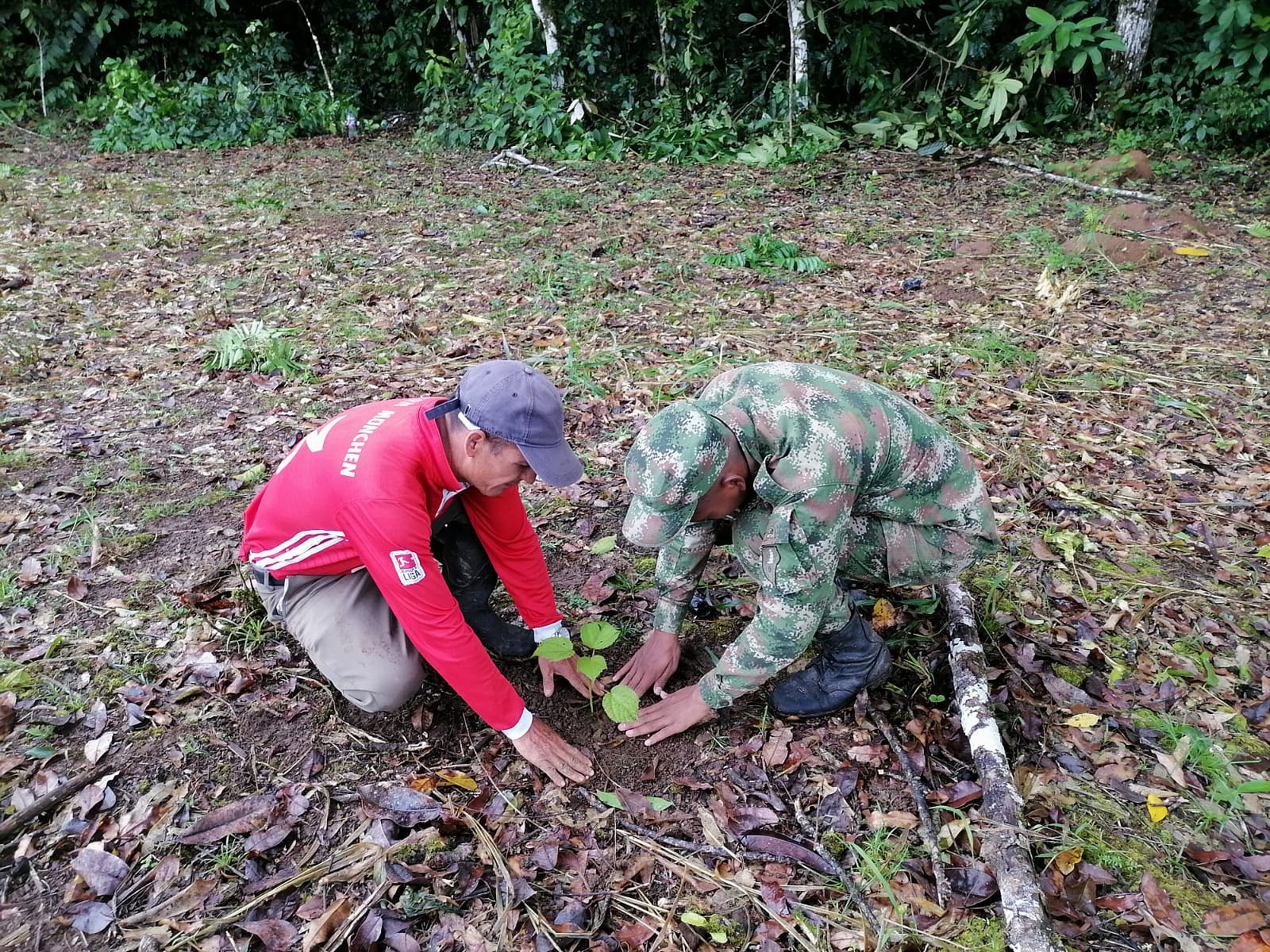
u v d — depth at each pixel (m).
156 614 2.98
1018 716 2.67
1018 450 4.08
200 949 2.01
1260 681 2.83
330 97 12.58
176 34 13.12
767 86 11.73
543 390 2.07
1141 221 7.40
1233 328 5.39
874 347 5.18
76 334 5.33
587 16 11.56
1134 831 2.35
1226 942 2.08
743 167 9.92
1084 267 6.49
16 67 12.93
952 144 10.52
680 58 11.24
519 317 5.62
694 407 2.08
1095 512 3.66
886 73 11.56
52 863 2.19
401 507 2.09
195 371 4.87
